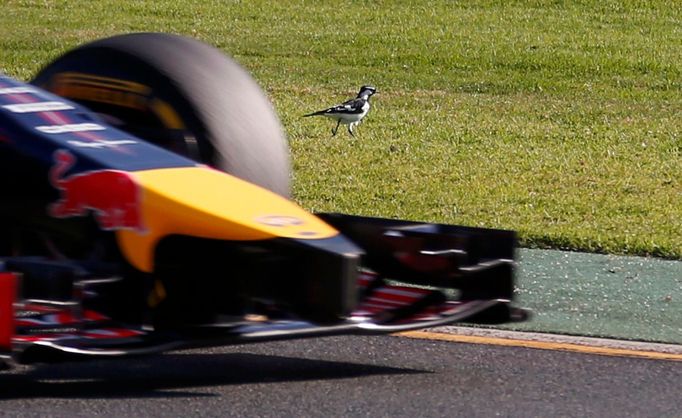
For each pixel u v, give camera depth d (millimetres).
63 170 21047
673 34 84562
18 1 92500
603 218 38312
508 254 21875
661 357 24328
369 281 23062
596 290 29688
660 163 48344
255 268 20266
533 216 38375
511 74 71688
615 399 21641
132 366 22750
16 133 21578
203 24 86875
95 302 21031
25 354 19094
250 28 85562
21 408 20109
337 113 52375
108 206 20594
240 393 21266
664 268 32062
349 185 43094
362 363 23484
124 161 20969
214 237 19906
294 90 65250
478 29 85312
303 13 91125
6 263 19859
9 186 21625
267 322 20438
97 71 24062
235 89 23656
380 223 22781
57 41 79375
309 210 39312
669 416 20859
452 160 48219
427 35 82688
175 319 20828
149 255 20344
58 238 21703
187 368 22750
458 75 71250
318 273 19703
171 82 23203
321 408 20562
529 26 86688
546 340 25344
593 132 55281
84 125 22016
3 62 72250
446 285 22359
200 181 20812
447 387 21984
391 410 20594
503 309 21844
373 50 78000
